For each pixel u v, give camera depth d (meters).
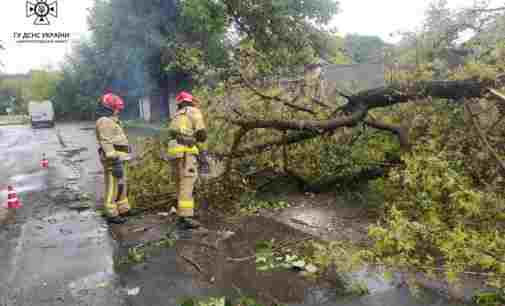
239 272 3.12
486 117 4.07
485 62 4.43
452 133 4.09
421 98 4.31
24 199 6.08
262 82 5.82
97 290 2.92
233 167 5.45
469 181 3.16
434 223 2.44
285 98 5.77
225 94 5.23
